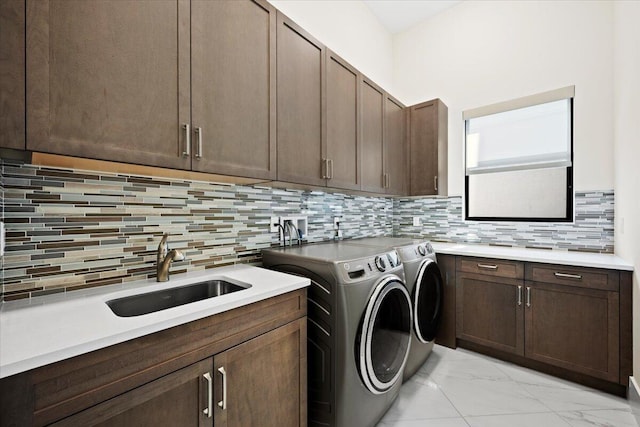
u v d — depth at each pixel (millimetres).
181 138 1208
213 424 1033
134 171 1319
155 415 889
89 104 970
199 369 995
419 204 3361
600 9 2363
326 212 2588
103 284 1320
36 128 865
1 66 812
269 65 1583
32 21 858
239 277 1491
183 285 1425
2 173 1073
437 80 3244
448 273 2594
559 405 1822
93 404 771
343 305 1428
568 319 2047
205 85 1292
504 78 2822
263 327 1214
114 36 1026
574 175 2467
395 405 1832
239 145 1431
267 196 2057
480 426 1650
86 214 1274
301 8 2373
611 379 1892
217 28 1343
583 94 2426
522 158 2766
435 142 2902
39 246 1159
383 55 3402
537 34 2648
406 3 3080
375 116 2521
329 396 1462
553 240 2557
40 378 693
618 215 2156
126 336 819
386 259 1777
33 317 938
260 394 1200
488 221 2930
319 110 1916
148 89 1113
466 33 3049
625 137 1985
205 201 1702
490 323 2377
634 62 1809
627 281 1844
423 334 2215
